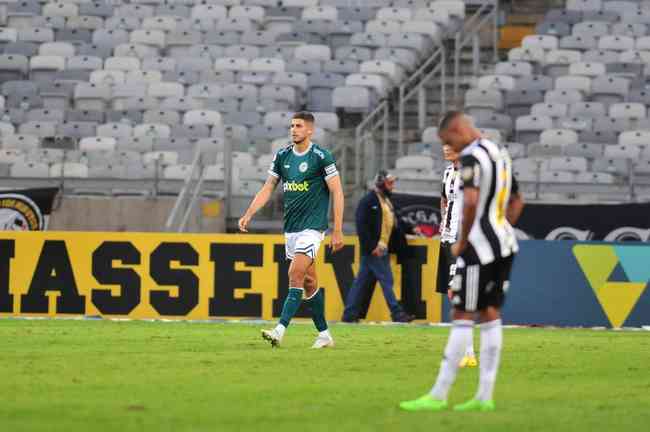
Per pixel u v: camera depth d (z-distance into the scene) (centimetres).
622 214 6544
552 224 6581
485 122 8238
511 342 4306
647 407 2447
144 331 4534
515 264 5525
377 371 3094
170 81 8794
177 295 5509
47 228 6894
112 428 2025
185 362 3256
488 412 2302
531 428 2098
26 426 2041
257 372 3012
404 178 7044
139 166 7388
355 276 5534
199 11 9706
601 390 2758
